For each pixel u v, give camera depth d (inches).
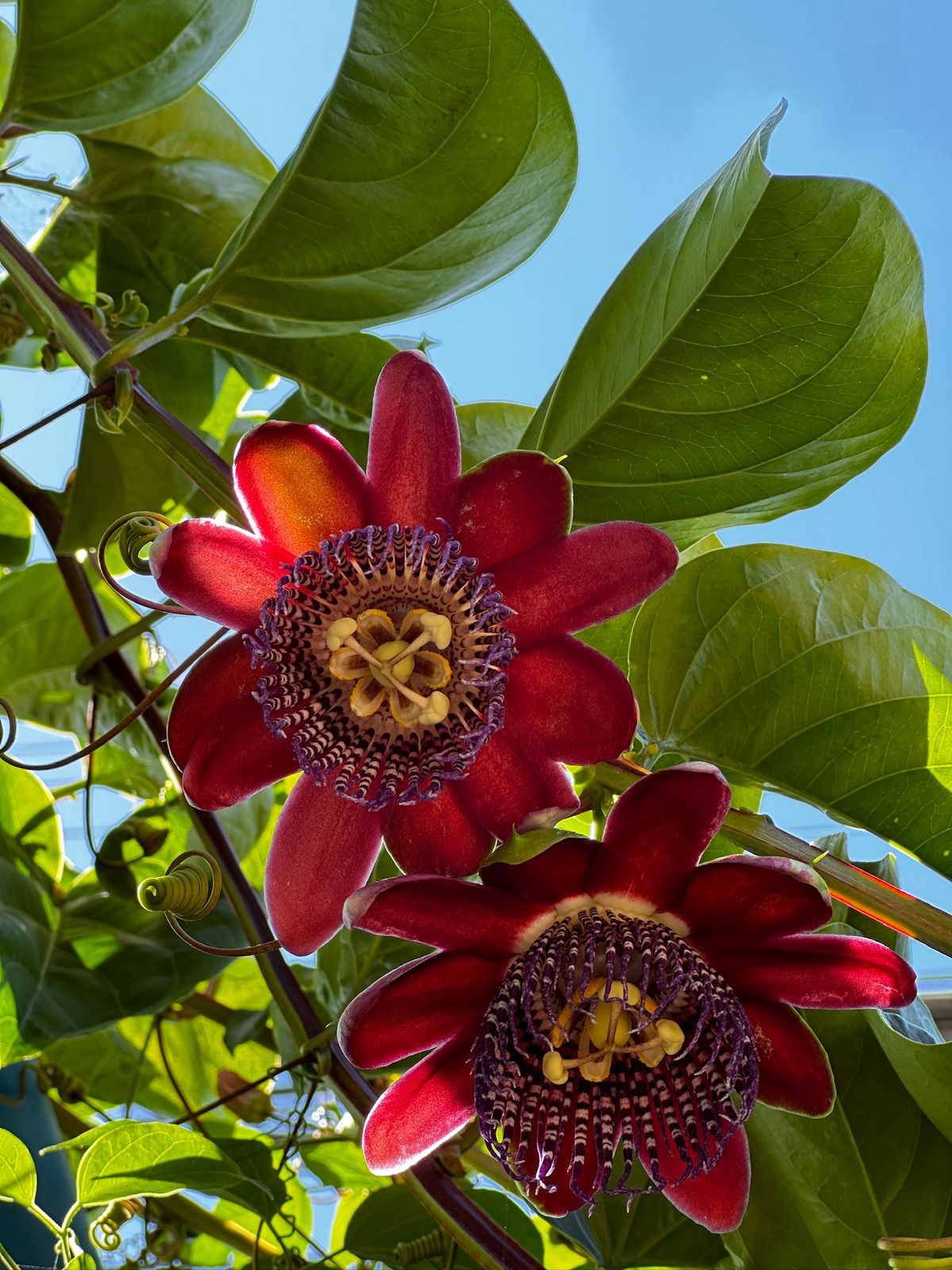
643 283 28.0
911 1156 28.5
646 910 25.7
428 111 27.0
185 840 31.7
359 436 31.8
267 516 25.8
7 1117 30.2
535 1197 26.0
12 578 33.9
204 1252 32.9
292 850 25.9
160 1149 28.3
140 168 32.7
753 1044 25.5
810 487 28.3
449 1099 25.7
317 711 25.9
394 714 25.9
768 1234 28.5
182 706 25.8
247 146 33.2
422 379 25.8
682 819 25.2
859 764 28.2
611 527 25.8
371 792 25.9
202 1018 33.3
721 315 27.4
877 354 27.4
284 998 29.4
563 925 25.6
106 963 30.6
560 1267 32.4
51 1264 29.2
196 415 32.9
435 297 28.6
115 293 32.6
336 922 25.9
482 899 25.3
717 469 28.0
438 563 25.7
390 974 25.2
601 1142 25.7
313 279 28.2
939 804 28.1
